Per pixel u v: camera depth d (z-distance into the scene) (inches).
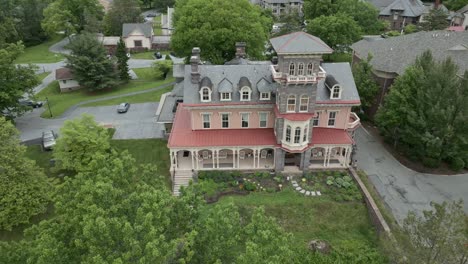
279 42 1542.8
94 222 684.7
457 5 4564.5
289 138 1625.2
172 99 2218.3
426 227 1019.3
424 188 1642.5
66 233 808.9
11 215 1350.9
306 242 1369.3
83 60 2736.2
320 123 1764.3
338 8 3875.5
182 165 1745.8
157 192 798.5
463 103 1631.4
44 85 3070.9
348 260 1293.1
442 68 1699.1
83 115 1694.1
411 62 2079.2
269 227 809.5
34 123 2295.8
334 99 1684.3
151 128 2172.7
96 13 4606.3
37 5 4478.3
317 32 3294.8
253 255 673.0
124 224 709.3
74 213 794.8
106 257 665.0
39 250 706.8
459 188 1646.2
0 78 2046.0
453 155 1715.1
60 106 2559.1
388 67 2105.1
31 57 3902.6
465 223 992.2
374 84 2118.6
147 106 2514.8
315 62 1507.1
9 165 1338.6
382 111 1895.9
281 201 1525.6
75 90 2957.7
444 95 1657.2
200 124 1734.7
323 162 1774.1
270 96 1676.9
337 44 3307.1
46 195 1395.2
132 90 2851.9
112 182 845.8
